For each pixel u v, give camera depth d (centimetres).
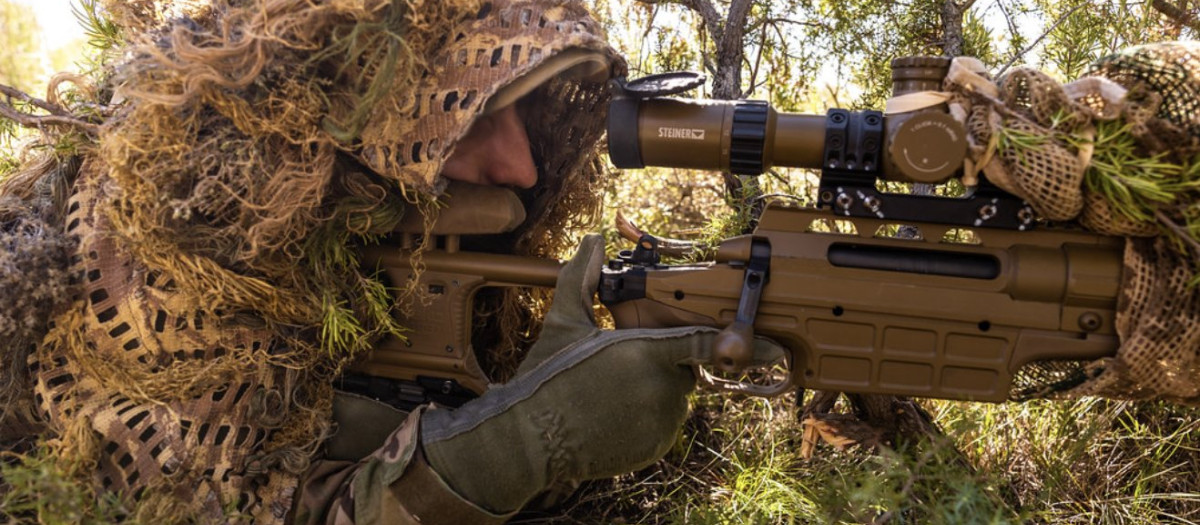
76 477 143
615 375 145
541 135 170
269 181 135
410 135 138
